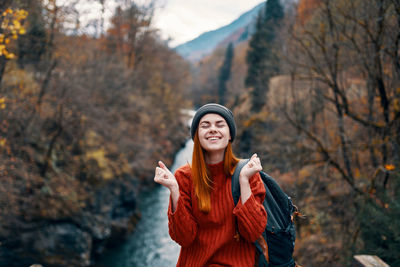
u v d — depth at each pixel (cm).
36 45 1345
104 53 2266
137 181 2362
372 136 993
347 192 998
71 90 1547
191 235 152
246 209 142
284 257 151
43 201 1427
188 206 156
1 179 1212
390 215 563
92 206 1683
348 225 877
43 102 1469
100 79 1983
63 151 1698
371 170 917
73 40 1548
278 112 1469
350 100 1161
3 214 1272
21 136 1362
